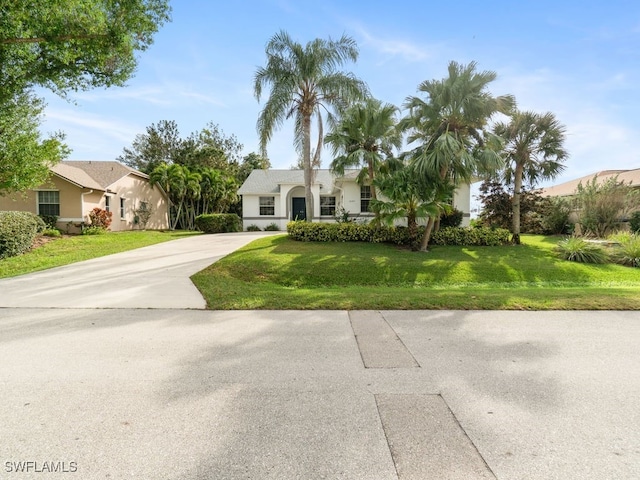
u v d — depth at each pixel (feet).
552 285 28.25
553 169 43.62
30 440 6.77
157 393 8.70
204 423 7.39
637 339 12.82
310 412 7.86
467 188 53.01
